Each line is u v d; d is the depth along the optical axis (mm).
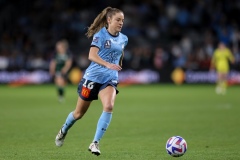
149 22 137000
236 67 122312
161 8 139250
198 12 138250
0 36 128750
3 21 131875
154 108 67500
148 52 123750
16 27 131125
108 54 32500
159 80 121562
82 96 32375
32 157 33000
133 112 62438
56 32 131500
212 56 124188
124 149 36219
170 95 90750
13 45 125812
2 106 69562
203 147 37031
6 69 116188
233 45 130000
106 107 31469
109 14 32125
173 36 134250
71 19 134625
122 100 80375
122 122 52312
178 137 31938
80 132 44906
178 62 124500
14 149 36094
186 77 121625
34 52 123000
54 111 63219
